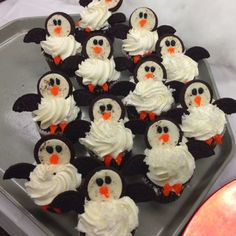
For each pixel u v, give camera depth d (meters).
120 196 0.29
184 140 0.34
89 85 0.39
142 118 0.37
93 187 0.29
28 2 0.48
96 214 0.28
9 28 0.44
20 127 0.37
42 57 0.43
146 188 0.29
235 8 0.41
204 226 0.25
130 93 0.38
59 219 0.30
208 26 0.42
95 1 0.46
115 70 0.41
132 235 0.29
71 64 0.40
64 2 0.49
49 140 0.32
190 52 0.41
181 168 0.31
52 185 0.30
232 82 0.41
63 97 0.37
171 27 0.43
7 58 0.43
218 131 0.35
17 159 0.35
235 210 0.26
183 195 0.32
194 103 0.36
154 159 0.32
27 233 0.29
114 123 0.35
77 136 0.35
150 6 0.45
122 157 0.34
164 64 0.40
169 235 0.30
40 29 0.42
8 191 0.31
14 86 0.40
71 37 0.42
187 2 0.43
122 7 0.47
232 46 0.41
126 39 0.43
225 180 0.34
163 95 0.38
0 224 0.31
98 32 0.43
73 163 0.32
